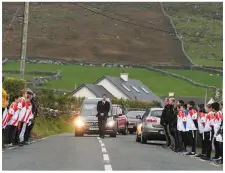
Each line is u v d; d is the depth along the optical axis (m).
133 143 33.66
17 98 27.84
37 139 35.69
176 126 28.48
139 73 185.25
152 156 23.73
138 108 92.31
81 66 186.62
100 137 39.22
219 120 23.47
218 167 20.17
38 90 61.25
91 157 22.25
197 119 26.80
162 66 194.00
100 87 123.88
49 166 18.67
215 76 182.38
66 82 159.75
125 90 127.88
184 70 192.12
